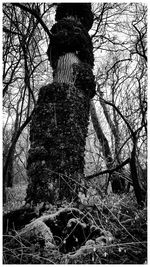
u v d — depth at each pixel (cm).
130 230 198
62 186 197
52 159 204
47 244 156
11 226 179
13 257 151
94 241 162
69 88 226
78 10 284
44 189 195
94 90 252
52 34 255
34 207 189
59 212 170
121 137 435
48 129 213
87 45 263
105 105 549
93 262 151
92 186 235
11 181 557
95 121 551
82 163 218
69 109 218
